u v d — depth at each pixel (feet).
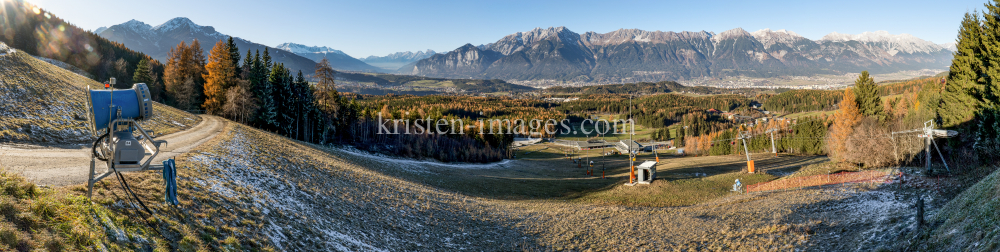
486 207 106.11
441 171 185.98
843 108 182.60
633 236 81.51
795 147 312.29
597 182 180.65
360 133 322.96
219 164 77.92
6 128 81.66
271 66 261.44
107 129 40.04
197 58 269.23
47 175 51.26
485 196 130.82
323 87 280.51
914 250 51.13
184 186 55.72
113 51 416.67
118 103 39.37
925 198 82.48
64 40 385.50
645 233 83.61
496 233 82.43
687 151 449.48
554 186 166.50
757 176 156.25
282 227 56.18
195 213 48.16
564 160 364.17
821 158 225.15
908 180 107.04
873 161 144.15
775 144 343.05
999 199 46.24
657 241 77.61
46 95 110.32
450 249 69.21
